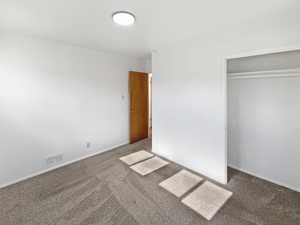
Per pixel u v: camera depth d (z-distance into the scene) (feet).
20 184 7.39
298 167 6.68
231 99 8.74
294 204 5.90
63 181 7.64
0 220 5.32
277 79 7.07
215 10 5.28
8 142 7.33
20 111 7.61
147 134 15.11
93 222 5.23
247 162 8.33
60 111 9.05
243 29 6.26
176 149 9.53
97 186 7.23
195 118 8.31
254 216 5.40
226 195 6.48
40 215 5.52
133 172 8.48
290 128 6.82
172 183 7.41
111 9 5.24
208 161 7.89
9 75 7.20
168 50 9.54
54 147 8.92
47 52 8.32
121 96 12.51
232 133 8.86
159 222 5.22
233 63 7.79
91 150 10.78
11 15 5.66
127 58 12.60
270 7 5.07
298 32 5.12
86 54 10.02
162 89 10.14
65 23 6.33
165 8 5.16
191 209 5.76
